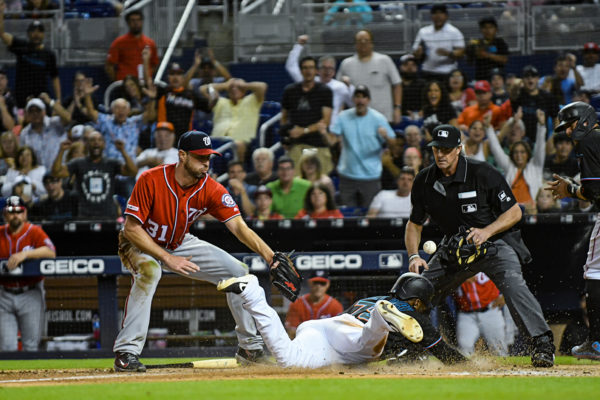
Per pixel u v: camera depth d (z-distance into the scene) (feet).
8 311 97.45
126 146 120.47
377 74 121.80
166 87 123.75
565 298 98.89
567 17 126.62
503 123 113.29
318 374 56.24
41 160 120.37
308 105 118.42
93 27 136.87
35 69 131.13
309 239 101.71
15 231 96.99
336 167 115.24
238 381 49.90
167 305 99.60
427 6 131.95
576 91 118.73
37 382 54.44
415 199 67.21
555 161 110.42
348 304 97.40
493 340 91.20
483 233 62.13
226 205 63.31
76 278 100.78
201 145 59.67
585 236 98.22
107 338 95.30
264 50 136.56
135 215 60.64
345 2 135.54
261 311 56.08
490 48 124.06
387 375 54.34
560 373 56.29
